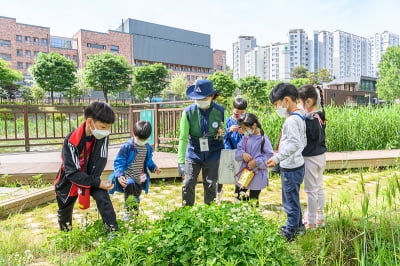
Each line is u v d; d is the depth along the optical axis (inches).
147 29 2967.5
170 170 222.8
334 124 333.7
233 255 74.3
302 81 2583.7
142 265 75.4
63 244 97.6
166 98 2297.0
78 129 107.7
